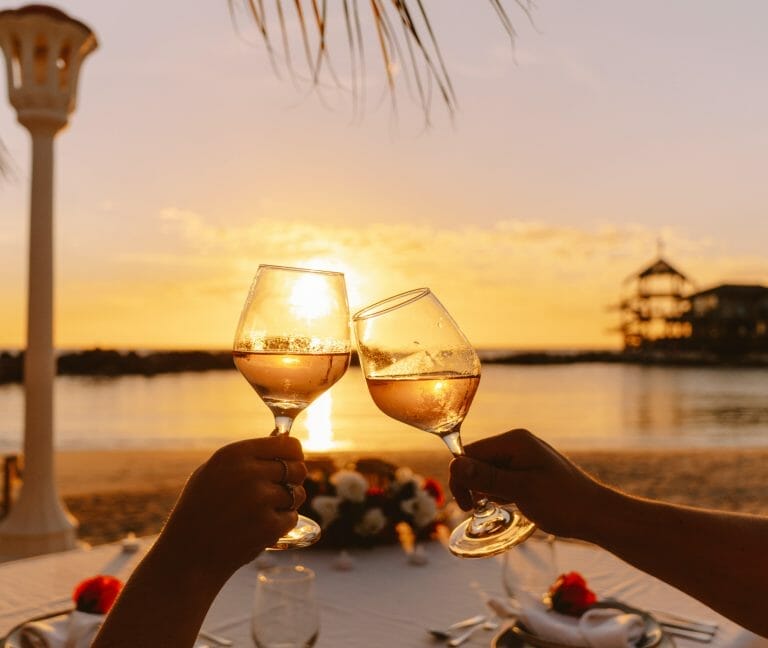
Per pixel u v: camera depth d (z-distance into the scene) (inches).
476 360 44.8
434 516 100.3
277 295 39.8
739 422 1119.6
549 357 3654.0
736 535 40.6
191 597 28.8
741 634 69.7
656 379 2420.0
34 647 62.3
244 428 999.6
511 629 66.3
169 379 2194.9
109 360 2421.3
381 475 111.5
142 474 498.0
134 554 95.0
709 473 502.3
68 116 221.3
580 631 63.5
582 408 1334.9
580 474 42.8
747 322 4025.6
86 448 736.3
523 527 44.6
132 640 27.9
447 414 43.3
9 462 282.7
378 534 97.5
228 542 29.0
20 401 1510.8
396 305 44.9
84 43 218.8
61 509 217.6
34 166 219.6
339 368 40.0
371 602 77.5
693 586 40.8
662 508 42.0
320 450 642.8
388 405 43.4
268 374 38.7
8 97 215.5
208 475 29.7
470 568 89.7
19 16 205.8
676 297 4111.7
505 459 43.7
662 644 65.3
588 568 91.5
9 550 208.4
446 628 70.4
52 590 81.9
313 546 96.8
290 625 59.3
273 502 29.3
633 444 812.6
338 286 41.6
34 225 216.5
